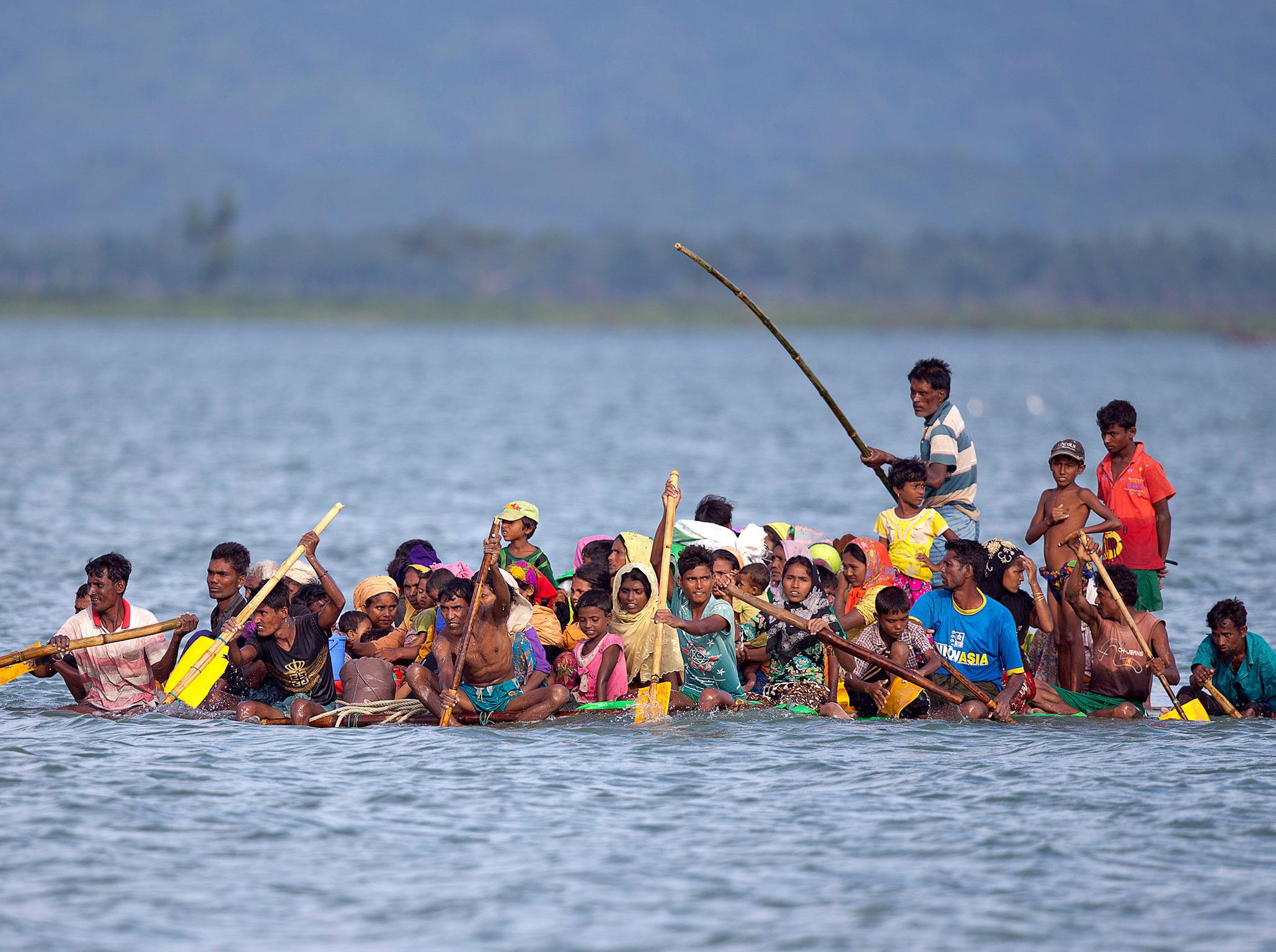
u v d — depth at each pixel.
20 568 71.88
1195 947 28.36
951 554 45.91
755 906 30.14
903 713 46.28
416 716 46.06
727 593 46.00
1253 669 46.56
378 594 48.81
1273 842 33.69
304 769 38.97
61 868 31.72
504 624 45.88
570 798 36.78
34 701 46.69
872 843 33.69
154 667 46.47
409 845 33.41
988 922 29.36
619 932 28.92
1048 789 37.50
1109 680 47.22
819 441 157.25
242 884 31.11
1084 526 49.03
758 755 40.94
